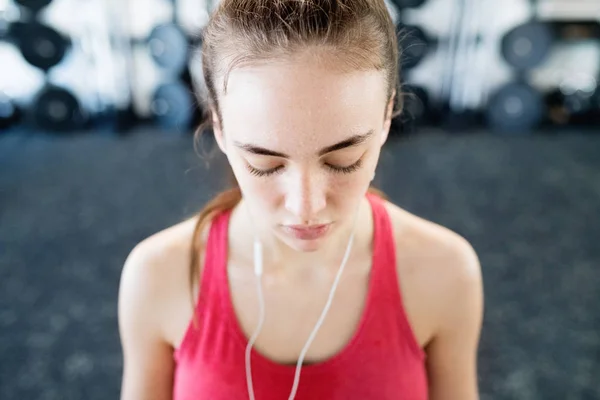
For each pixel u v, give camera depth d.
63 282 2.21
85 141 3.91
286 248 0.64
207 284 0.66
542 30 4.16
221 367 0.65
